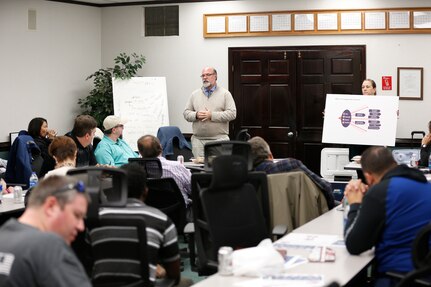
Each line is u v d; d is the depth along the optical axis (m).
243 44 8.80
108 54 9.51
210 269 3.38
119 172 2.83
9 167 6.10
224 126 7.41
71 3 8.98
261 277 2.64
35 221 2.06
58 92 8.84
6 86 8.06
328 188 4.15
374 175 3.07
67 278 1.95
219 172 3.28
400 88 8.22
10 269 1.93
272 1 8.60
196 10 8.98
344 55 8.41
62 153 4.38
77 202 2.10
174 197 5.02
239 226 3.37
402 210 2.87
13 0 8.12
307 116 8.64
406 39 8.16
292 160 4.09
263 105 8.80
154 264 2.90
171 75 9.19
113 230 2.79
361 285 3.40
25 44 8.30
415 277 2.46
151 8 9.24
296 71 8.62
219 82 8.95
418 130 8.19
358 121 6.65
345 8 8.32
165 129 7.19
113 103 8.90
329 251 3.00
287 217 3.86
